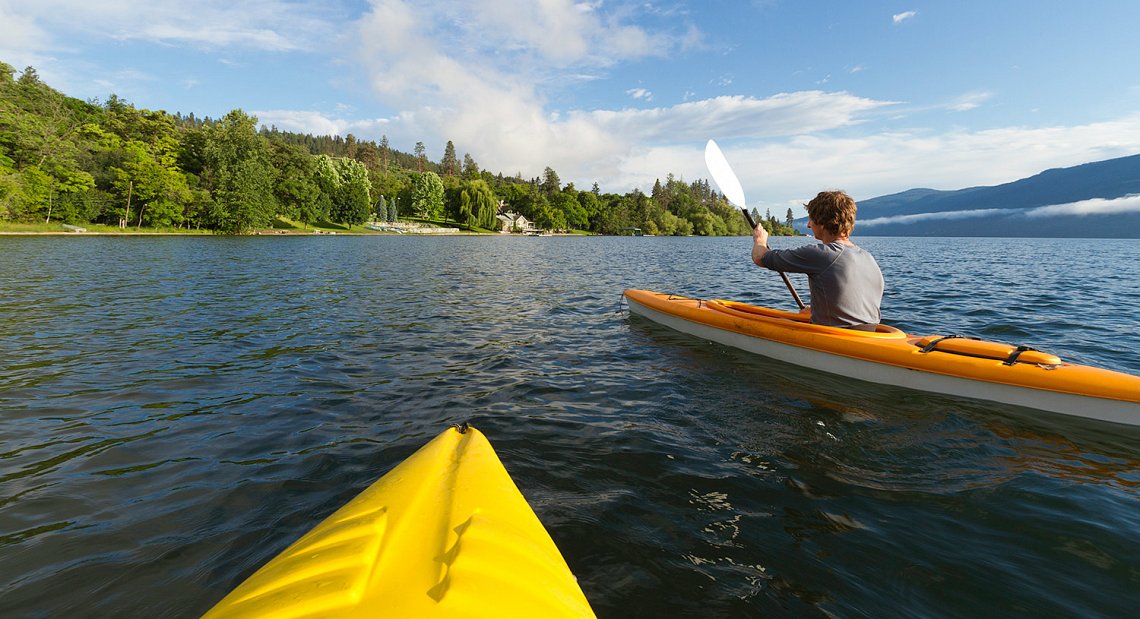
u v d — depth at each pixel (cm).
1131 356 460
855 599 147
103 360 429
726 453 250
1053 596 149
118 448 256
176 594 150
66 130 4519
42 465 237
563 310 725
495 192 10681
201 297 813
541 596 96
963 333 564
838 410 315
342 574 98
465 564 98
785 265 394
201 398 335
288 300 796
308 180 6388
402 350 474
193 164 5262
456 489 139
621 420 296
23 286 917
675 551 170
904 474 229
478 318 654
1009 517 192
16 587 152
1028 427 287
